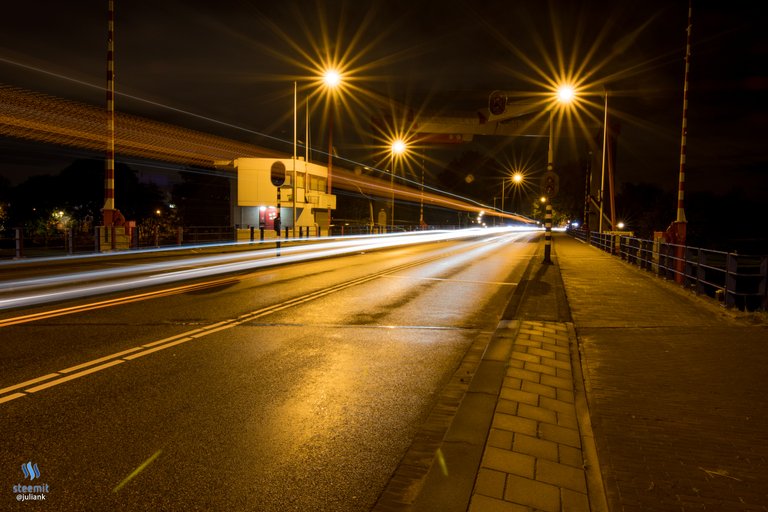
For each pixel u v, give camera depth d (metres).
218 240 37.28
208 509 3.23
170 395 5.31
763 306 9.52
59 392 5.33
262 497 3.38
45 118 29.72
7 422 4.54
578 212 82.06
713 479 3.47
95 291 12.60
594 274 17.17
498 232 97.75
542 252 31.12
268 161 45.34
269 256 25.19
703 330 8.09
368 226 59.03
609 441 4.06
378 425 4.62
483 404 4.92
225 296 12.02
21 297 11.59
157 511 3.20
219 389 5.52
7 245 36.72
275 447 4.13
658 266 16.36
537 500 3.24
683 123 18.34
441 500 3.21
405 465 3.82
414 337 8.18
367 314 10.10
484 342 7.91
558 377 5.87
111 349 7.07
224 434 4.37
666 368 6.04
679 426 4.34
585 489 3.41
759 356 6.50
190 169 56.22
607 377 5.72
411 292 13.22
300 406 5.07
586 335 7.81
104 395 5.27
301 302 11.34
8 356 6.65
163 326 8.62
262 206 46.06
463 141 39.81
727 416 4.56
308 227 43.25
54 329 8.29
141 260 22.23
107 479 3.57
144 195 53.97
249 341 7.69
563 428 4.42
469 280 16.09
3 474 3.63
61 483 3.51
